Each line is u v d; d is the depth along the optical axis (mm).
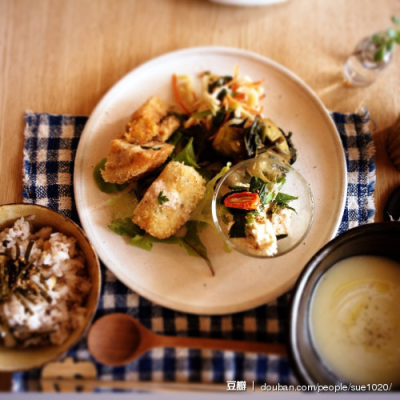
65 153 515
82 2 585
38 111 536
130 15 583
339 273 438
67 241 451
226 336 456
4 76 549
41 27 572
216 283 462
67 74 553
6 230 452
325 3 594
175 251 474
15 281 429
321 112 521
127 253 470
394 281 437
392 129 525
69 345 405
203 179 482
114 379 437
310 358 402
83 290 445
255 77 541
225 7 591
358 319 427
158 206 460
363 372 414
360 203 503
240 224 450
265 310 464
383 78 565
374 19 594
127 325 441
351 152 523
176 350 445
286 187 482
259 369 440
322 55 574
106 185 491
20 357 413
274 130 498
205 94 516
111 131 516
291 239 459
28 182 502
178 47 573
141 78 534
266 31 582
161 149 476
